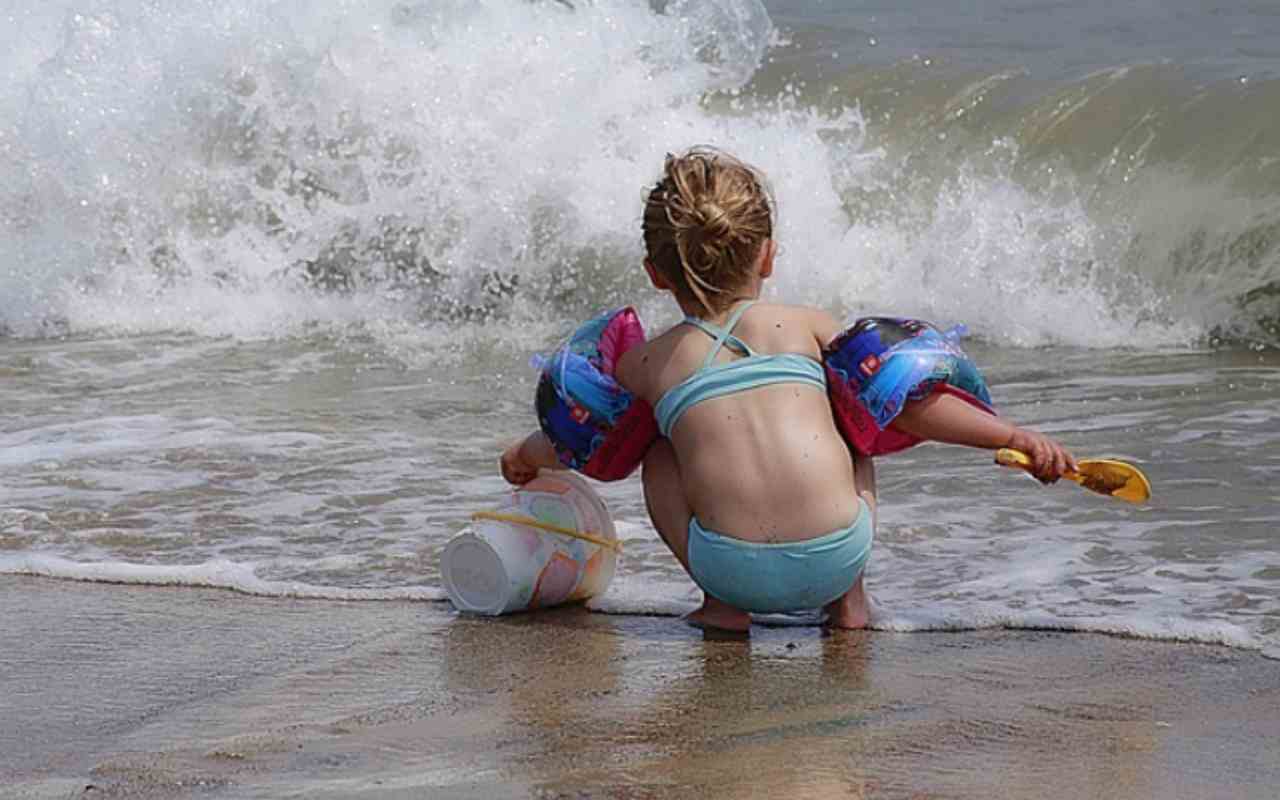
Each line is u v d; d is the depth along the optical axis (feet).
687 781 25.75
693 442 33.19
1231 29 89.71
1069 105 75.20
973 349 64.80
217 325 72.02
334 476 47.91
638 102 76.54
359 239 74.90
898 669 31.40
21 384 62.03
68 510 45.03
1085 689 29.96
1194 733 27.53
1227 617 33.81
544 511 36.06
